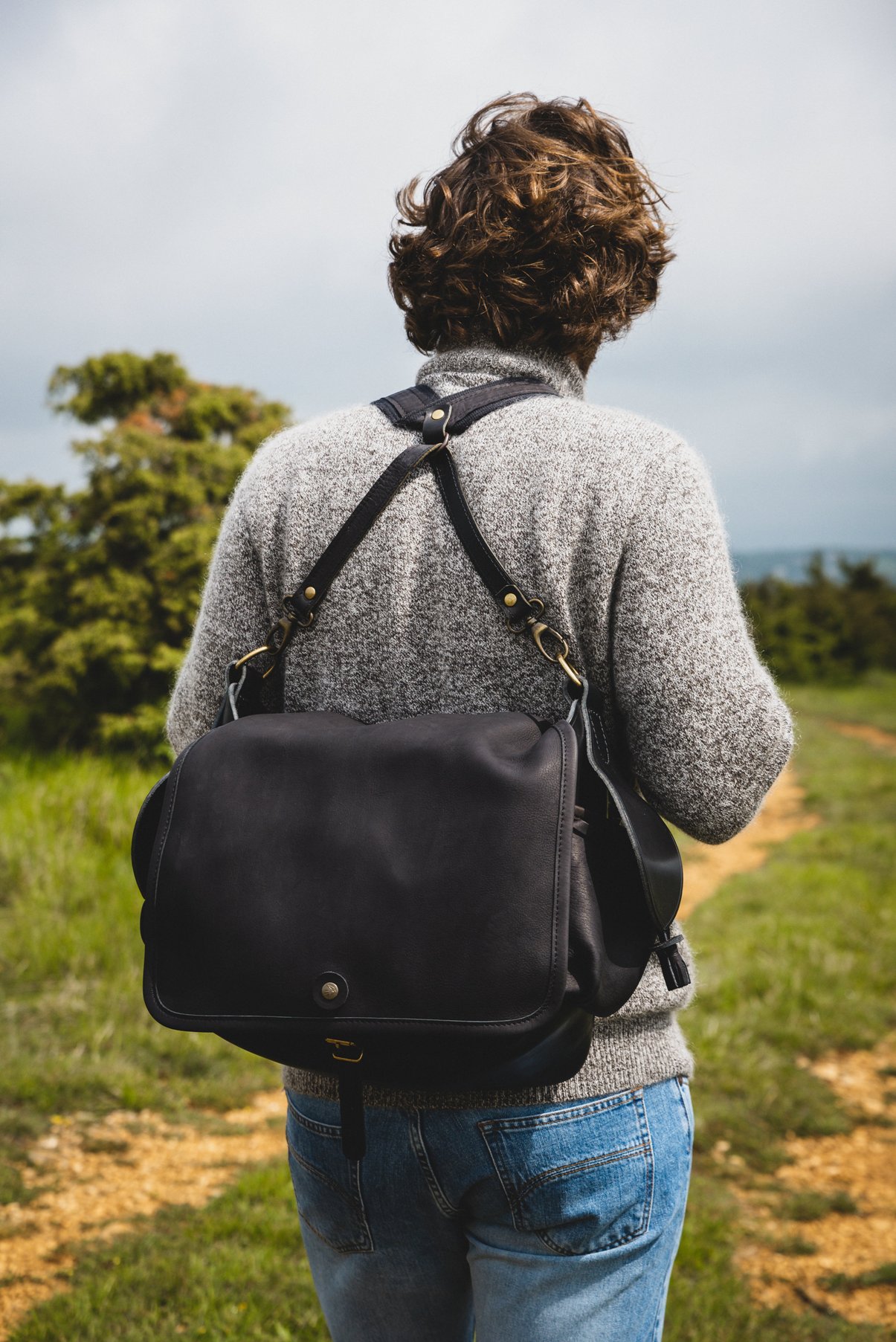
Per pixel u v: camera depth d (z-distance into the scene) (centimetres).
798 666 3005
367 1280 110
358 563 106
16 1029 399
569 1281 99
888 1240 306
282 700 116
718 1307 260
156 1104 363
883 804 1097
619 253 114
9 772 739
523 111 122
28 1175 310
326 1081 105
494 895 87
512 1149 97
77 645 899
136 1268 258
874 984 527
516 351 115
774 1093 400
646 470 98
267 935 92
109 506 939
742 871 839
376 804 93
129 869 556
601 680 101
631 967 94
